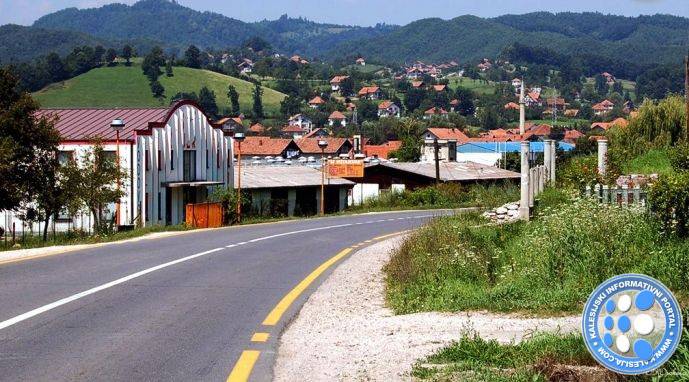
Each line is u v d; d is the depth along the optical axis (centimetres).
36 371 782
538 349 809
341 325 1020
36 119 3266
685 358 699
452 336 926
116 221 3619
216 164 4503
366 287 1361
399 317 1067
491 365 784
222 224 3597
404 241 1822
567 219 1328
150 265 1582
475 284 1298
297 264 1675
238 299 1209
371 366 802
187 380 760
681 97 3350
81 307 1115
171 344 905
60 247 1961
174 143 4062
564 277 1199
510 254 1530
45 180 3194
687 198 1426
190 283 1355
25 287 1279
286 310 1123
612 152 2667
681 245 1338
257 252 1902
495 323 992
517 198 2620
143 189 3750
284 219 4044
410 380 750
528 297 1120
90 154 3328
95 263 1595
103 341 914
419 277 1351
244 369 801
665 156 2734
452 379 740
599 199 1622
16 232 3722
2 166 2912
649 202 1477
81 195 3212
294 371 793
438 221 2162
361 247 2108
